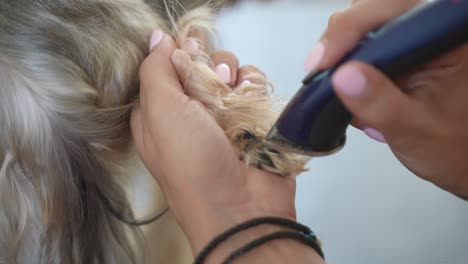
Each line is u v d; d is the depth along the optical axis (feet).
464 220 3.16
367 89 1.10
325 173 3.39
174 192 1.36
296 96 1.21
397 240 3.08
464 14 1.04
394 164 3.43
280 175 1.41
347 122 1.21
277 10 4.32
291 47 4.04
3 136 1.57
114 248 1.74
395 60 1.09
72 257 1.69
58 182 1.62
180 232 2.17
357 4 1.20
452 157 1.23
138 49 1.52
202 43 1.60
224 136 1.36
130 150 1.66
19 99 1.52
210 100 1.44
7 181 1.61
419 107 1.16
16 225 1.65
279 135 1.23
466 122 1.20
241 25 4.17
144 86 1.41
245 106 1.45
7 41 1.47
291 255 1.29
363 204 3.24
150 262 1.95
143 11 1.58
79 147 1.60
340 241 3.08
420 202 3.25
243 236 1.30
